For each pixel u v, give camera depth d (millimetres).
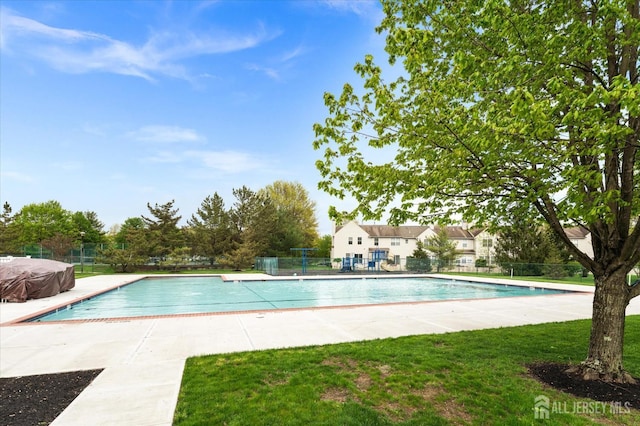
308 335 7277
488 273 30766
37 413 3625
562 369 5055
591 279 24969
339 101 5371
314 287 21531
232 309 13000
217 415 3541
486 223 6926
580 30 3492
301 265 33188
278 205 52375
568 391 4297
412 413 3662
